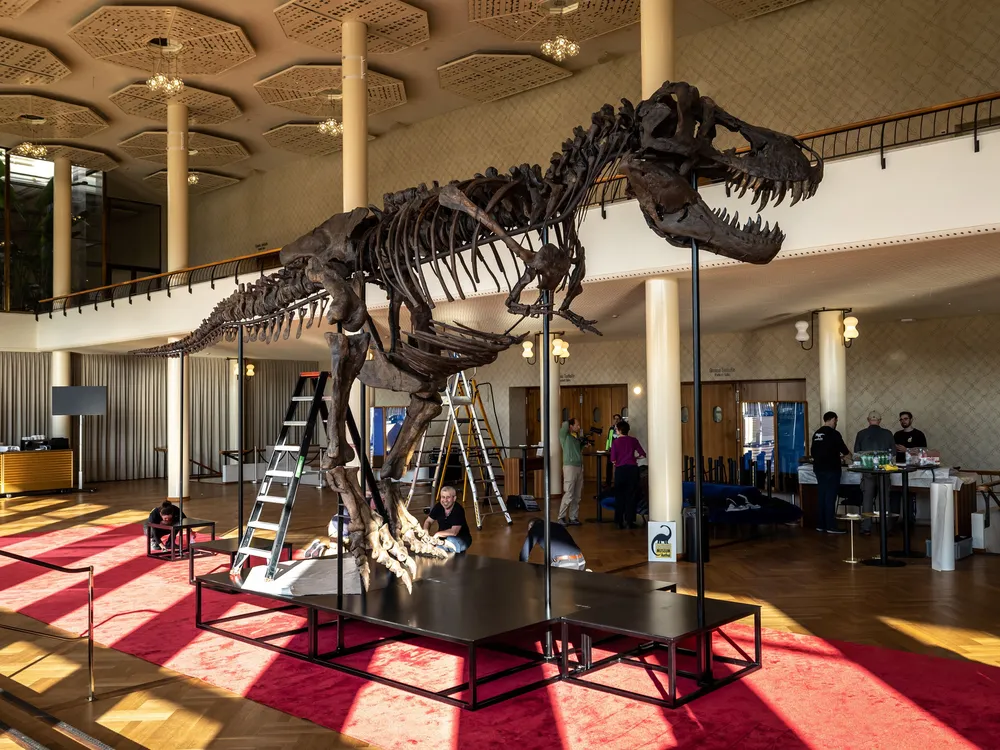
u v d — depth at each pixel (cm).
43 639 575
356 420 1285
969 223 631
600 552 893
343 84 1102
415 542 605
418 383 554
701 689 439
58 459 1619
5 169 1744
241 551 587
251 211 1961
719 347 1439
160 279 1465
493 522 1127
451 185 482
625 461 1068
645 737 382
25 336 1695
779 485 1378
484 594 517
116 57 1212
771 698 431
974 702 421
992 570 774
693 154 412
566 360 1631
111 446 1839
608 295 935
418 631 437
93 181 1892
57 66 1269
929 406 1220
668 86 414
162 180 1900
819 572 771
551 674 477
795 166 393
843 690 442
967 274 802
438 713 418
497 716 412
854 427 1291
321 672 491
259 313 695
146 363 1906
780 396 1390
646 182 406
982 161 629
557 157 464
